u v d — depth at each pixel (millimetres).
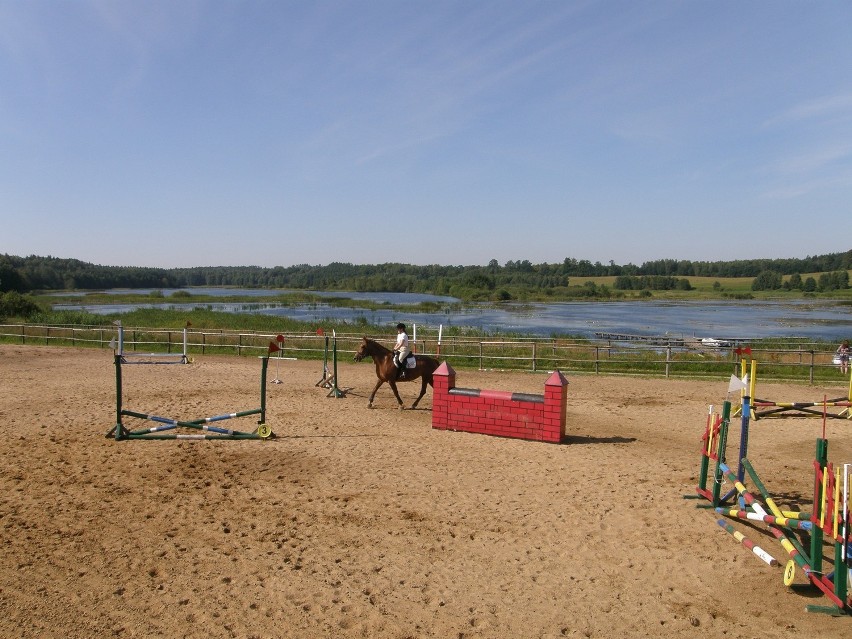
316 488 9266
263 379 12422
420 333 34656
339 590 6078
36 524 7668
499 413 12883
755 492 9250
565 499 8891
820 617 5684
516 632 5375
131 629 5328
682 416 15492
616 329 50594
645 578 6465
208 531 7543
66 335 33188
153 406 15352
